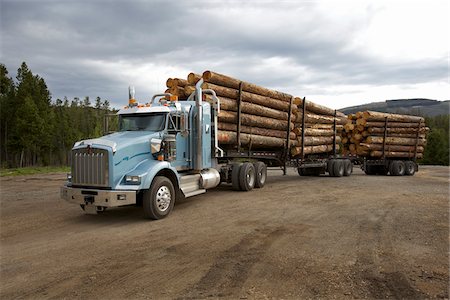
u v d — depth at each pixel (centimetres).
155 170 794
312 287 416
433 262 501
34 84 5556
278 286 419
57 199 1148
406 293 400
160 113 905
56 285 429
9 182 1783
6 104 5203
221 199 1071
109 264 501
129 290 412
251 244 592
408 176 2116
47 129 5209
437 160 6619
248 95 1337
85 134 6594
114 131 948
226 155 1232
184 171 988
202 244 595
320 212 863
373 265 488
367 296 392
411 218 793
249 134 1371
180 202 1018
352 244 589
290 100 1628
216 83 1196
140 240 627
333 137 2058
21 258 533
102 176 745
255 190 1287
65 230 711
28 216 858
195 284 427
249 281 434
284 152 1622
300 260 509
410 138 2317
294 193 1202
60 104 8138
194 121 1011
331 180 1714
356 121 2200
